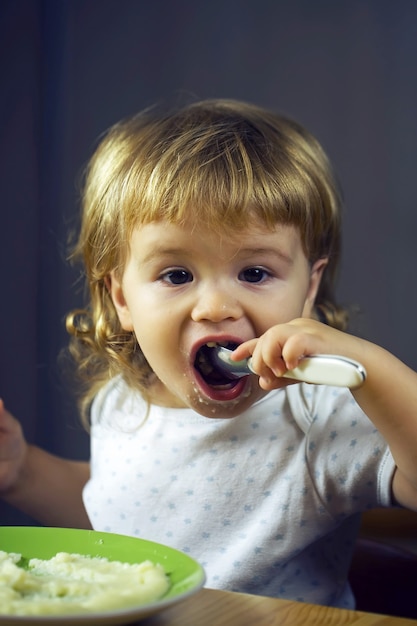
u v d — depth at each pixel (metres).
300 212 0.92
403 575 1.01
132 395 1.11
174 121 1.06
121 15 1.58
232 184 0.89
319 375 0.64
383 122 1.52
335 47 1.54
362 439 0.93
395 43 1.51
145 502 1.03
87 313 1.19
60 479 1.21
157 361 0.92
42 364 1.54
